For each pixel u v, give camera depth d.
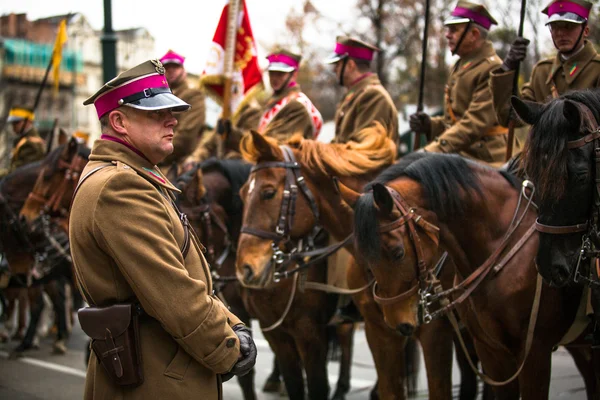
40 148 9.27
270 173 4.61
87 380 2.65
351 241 4.45
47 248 7.00
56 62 9.45
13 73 25.25
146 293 2.41
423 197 3.70
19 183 7.30
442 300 4.00
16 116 9.48
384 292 3.70
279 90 6.16
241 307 5.69
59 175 6.86
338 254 4.92
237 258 4.62
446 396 4.25
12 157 9.33
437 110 11.60
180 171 5.93
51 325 9.80
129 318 2.46
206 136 7.41
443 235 3.74
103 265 2.51
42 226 6.85
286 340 5.10
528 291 3.55
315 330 4.90
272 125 5.75
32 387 6.72
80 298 9.37
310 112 5.82
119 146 2.59
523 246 3.62
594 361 3.52
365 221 3.54
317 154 4.63
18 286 7.88
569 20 4.12
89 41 27.59
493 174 3.86
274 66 6.06
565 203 3.09
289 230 4.58
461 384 5.37
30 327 8.34
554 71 4.37
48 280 7.61
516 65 4.30
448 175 3.73
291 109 5.77
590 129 3.07
